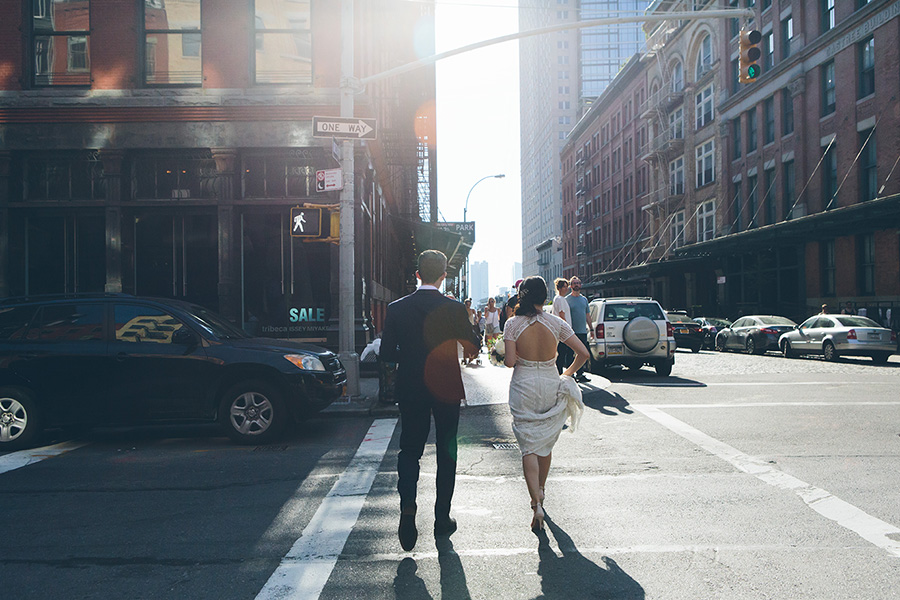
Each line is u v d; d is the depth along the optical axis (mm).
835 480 5863
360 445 7848
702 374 15609
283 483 6098
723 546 4297
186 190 16078
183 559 4211
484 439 8156
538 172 144500
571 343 4910
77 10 16016
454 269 47688
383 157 21406
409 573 3926
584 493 5613
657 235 50000
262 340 8750
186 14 16078
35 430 7984
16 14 15883
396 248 33906
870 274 27844
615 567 3973
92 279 16031
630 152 57094
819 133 30703
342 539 4543
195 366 8047
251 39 16062
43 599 3648
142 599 3629
